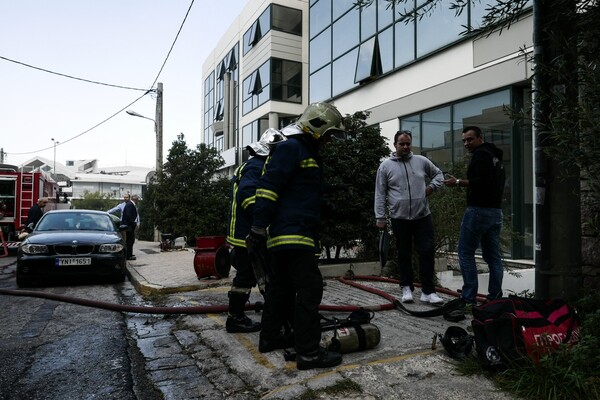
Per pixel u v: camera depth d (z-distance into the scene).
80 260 7.52
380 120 13.18
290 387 2.76
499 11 3.24
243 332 4.14
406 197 5.08
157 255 12.66
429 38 11.25
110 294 6.94
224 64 28.20
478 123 9.91
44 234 8.05
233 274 7.88
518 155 9.08
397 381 2.81
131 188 68.19
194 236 15.72
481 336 2.98
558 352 2.70
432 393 2.65
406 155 5.16
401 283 5.28
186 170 16.08
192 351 3.77
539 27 3.19
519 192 9.07
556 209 3.36
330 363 3.12
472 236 4.55
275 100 20.77
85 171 95.50
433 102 11.11
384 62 13.02
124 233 11.24
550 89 3.14
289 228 3.12
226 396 2.85
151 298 6.38
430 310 4.54
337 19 15.43
